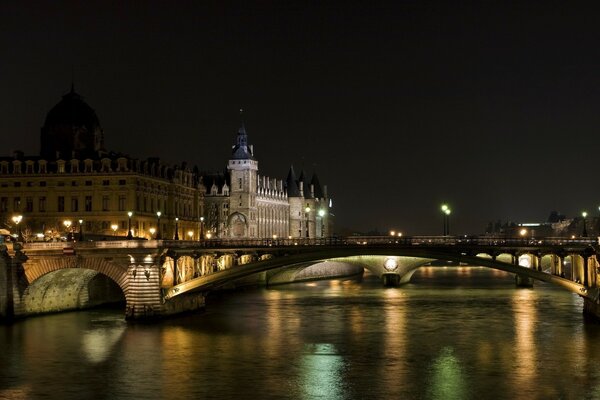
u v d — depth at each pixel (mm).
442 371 80250
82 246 111750
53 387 75562
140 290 111062
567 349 90312
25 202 187375
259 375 79062
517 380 76375
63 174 185625
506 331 102812
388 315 119875
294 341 96312
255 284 177250
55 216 185250
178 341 96125
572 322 110375
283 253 128000
